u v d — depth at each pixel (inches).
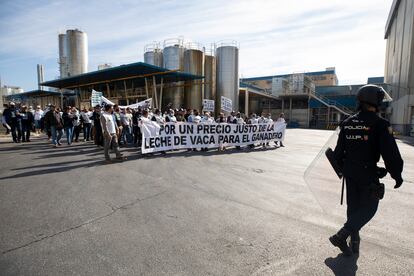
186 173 258.4
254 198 185.0
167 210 158.9
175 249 113.7
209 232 130.6
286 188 211.6
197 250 113.1
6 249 111.2
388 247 120.0
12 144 465.1
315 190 134.5
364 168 102.2
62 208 158.6
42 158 323.6
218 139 437.7
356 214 103.4
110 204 167.0
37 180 220.5
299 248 116.6
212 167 291.1
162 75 958.4
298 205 171.5
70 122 460.8
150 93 1171.9
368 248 118.6
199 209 161.8
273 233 130.7
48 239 120.5
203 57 1158.3
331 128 1379.2
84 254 108.4
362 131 102.9
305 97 1572.3
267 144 535.8
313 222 144.6
